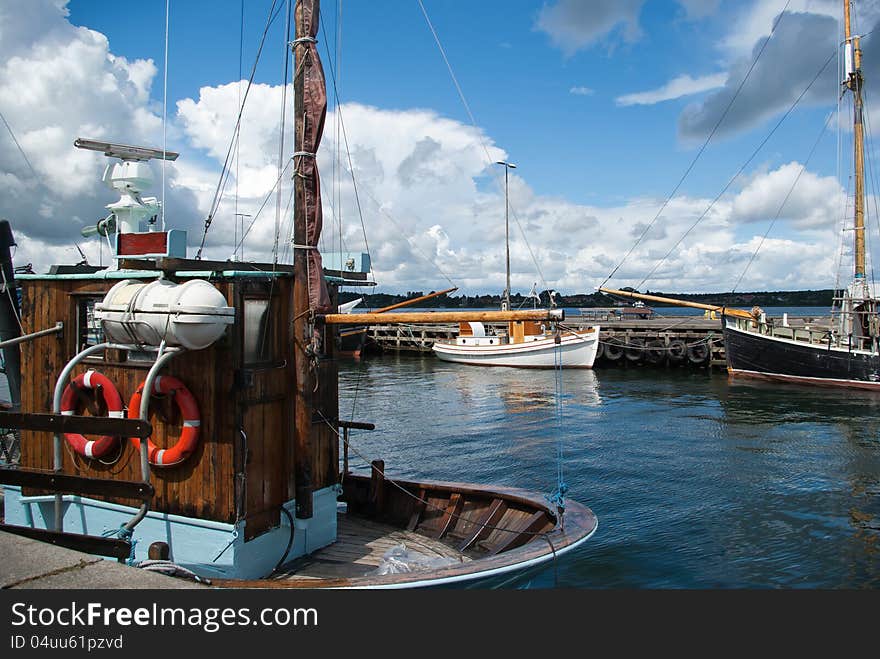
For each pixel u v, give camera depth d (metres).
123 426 5.07
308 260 6.75
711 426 20.39
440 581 5.31
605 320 53.22
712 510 11.79
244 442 6.05
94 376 6.46
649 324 44.06
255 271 6.33
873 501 12.29
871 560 9.29
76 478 5.29
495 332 46.00
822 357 29.14
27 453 7.07
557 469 15.09
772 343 30.88
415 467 15.42
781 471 14.66
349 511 9.23
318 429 7.20
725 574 8.74
